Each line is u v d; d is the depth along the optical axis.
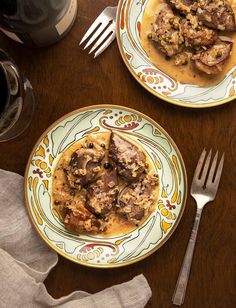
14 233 0.50
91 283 0.50
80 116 0.49
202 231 0.50
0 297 0.49
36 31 0.45
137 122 0.49
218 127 0.50
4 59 0.44
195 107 0.48
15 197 0.50
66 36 0.50
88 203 0.49
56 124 0.49
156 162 0.50
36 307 0.50
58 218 0.50
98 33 0.50
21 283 0.49
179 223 0.49
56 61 0.50
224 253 0.49
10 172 0.50
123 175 0.49
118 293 0.49
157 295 0.50
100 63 0.50
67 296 0.49
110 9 0.50
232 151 0.50
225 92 0.49
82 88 0.50
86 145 0.50
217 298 0.49
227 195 0.49
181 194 0.49
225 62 0.49
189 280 0.49
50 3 0.41
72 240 0.49
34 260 0.50
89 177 0.49
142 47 0.50
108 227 0.49
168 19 0.49
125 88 0.50
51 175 0.50
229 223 0.49
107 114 0.49
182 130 0.50
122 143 0.49
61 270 0.50
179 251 0.49
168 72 0.49
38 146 0.49
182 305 0.49
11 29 0.44
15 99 0.45
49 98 0.50
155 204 0.49
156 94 0.49
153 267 0.50
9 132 0.49
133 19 0.49
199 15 0.49
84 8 0.50
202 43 0.49
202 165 0.49
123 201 0.49
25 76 0.50
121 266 0.48
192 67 0.50
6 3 0.40
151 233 0.49
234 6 0.50
